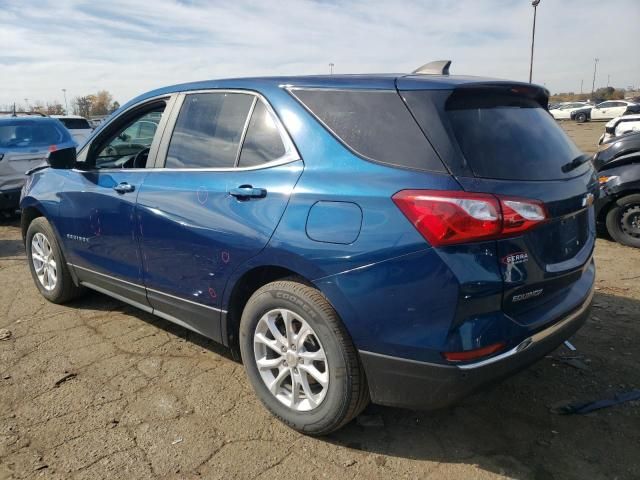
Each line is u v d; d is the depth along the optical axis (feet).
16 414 9.74
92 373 11.21
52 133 28.96
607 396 10.18
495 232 7.21
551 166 8.53
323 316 8.25
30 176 15.34
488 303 7.34
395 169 7.81
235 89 10.30
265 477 8.13
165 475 8.17
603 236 21.76
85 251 13.11
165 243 10.71
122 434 9.15
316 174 8.54
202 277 10.11
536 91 9.39
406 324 7.56
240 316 10.16
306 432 8.98
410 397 7.89
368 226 7.74
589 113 136.87
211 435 9.13
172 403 10.09
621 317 13.62
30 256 15.47
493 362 7.43
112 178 12.17
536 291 7.96
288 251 8.48
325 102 8.90
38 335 13.05
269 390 9.38
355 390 8.30
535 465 8.36
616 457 8.50
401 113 8.06
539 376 10.94
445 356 7.38
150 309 11.91
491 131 8.11
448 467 8.34
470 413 9.73
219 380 10.91
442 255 7.22
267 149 9.39
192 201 10.11
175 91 11.57
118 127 12.88
